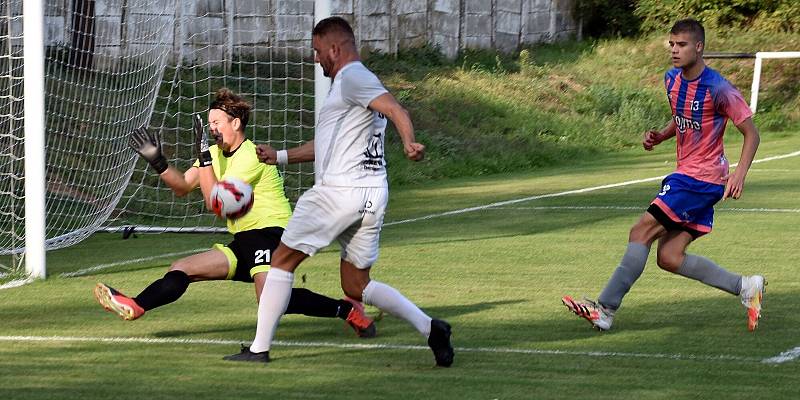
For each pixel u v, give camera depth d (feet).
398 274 81.41
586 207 118.62
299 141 133.39
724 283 62.28
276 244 58.03
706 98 59.31
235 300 71.67
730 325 63.67
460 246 94.27
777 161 158.20
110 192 109.70
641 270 61.41
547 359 55.52
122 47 127.65
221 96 58.85
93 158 117.19
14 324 64.59
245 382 50.34
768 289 74.43
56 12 125.59
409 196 134.51
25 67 78.33
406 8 215.92
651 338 60.39
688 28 59.16
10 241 98.37
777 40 243.81
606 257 88.33
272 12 166.40
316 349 57.77
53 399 47.21
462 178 157.99
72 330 62.85
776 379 51.37
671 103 60.95
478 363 54.54
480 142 179.63
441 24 223.10
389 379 51.08
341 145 51.52
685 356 56.13
